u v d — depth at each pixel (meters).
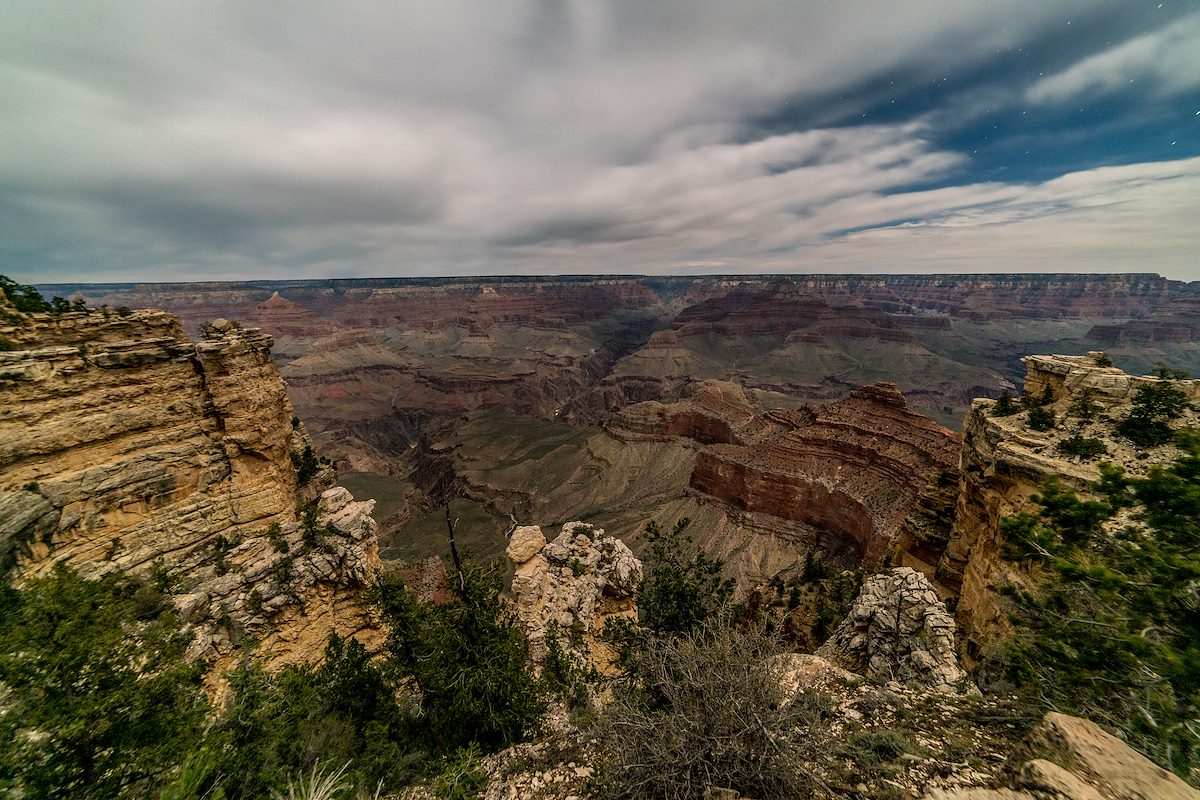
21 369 16.98
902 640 17.89
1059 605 12.84
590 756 11.03
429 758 16.48
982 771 7.29
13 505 16.31
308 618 23.16
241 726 13.10
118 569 18.62
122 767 10.02
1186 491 10.70
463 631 17.08
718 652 8.80
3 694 9.64
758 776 7.25
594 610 28.45
